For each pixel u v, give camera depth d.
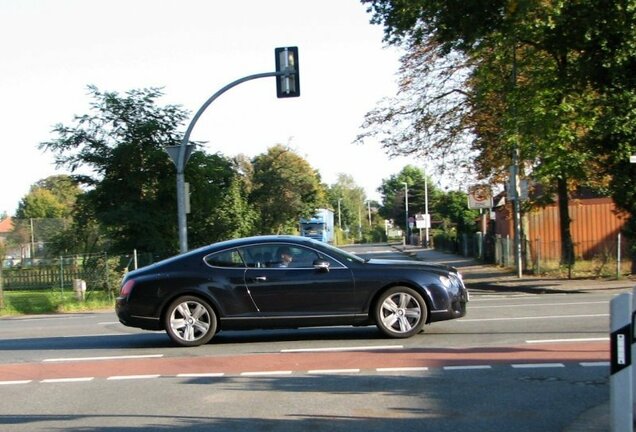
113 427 7.30
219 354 11.05
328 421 7.24
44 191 101.12
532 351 10.27
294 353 10.82
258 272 11.78
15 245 54.94
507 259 32.69
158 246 29.42
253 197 47.91
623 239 25.83
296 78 20.05
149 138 30.80
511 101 25.22
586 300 17.30
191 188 30.53
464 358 9.95
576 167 25.02
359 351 10.73
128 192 30.88
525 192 27.44
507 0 19.70
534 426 6.89
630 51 20.52
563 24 21.22
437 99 32.47
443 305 11.65
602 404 7.54
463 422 7.07
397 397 8.07
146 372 9.97
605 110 22.78
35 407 8.27
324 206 70.50
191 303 11.84
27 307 23.84
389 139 33.66
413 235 83.19
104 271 25.62
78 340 13.65
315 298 11.67
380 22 23.81
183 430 7.10
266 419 7.38
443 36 21.53
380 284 11.64
